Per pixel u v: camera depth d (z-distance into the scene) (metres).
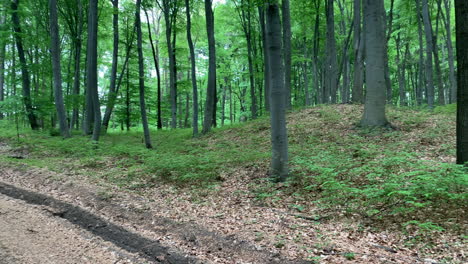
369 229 4.74
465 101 6.04
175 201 6.90
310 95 35.94
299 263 3.79
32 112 18.42
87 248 4.62
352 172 6.90
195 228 5.14
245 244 4.45
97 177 8.76
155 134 19.38
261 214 5.77
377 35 10.77
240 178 8.23
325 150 9.45
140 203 6.44
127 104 22.66
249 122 16.86
